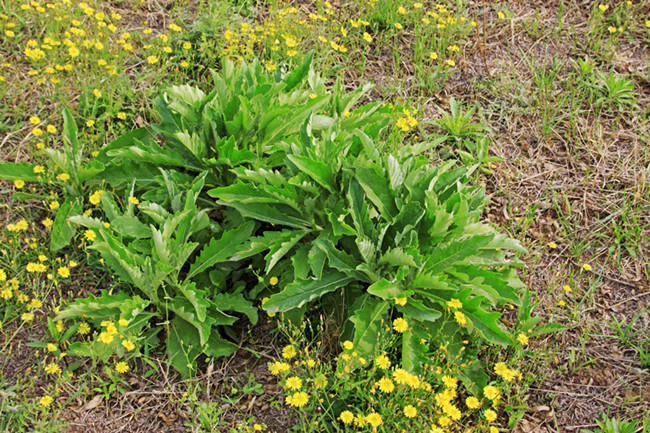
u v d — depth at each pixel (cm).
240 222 139
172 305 129
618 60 184
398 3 188
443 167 145
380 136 164
